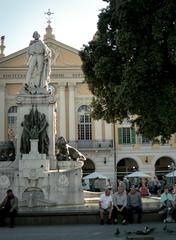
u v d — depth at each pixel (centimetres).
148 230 1156
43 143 1878
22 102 1922
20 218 1434
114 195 1445
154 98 1650
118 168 5691
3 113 5591
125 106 1741
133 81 1644
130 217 1440
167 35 1631
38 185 1778
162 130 1702
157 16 1620
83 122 5644
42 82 1975
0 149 1920
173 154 5619
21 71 5656
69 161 1883
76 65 5694
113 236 1159
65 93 5697
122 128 5634
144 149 5625
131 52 1695
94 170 5544
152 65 1631
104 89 2059
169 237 1141
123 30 1694
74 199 1808
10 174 1788
